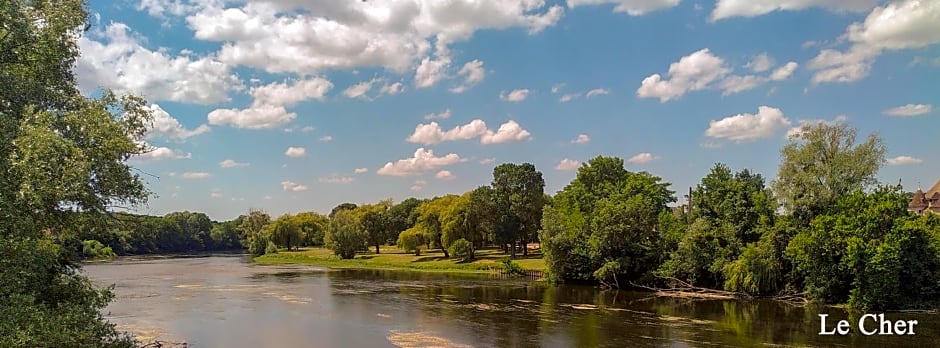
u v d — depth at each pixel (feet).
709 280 222.07
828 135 192.95
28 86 71.26
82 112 70.79
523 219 374.22
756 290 195.62
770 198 207.51
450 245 372.79
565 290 227.81
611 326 141.69
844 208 179.73
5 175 61.62
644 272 236.84
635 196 256.11
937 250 165.48
